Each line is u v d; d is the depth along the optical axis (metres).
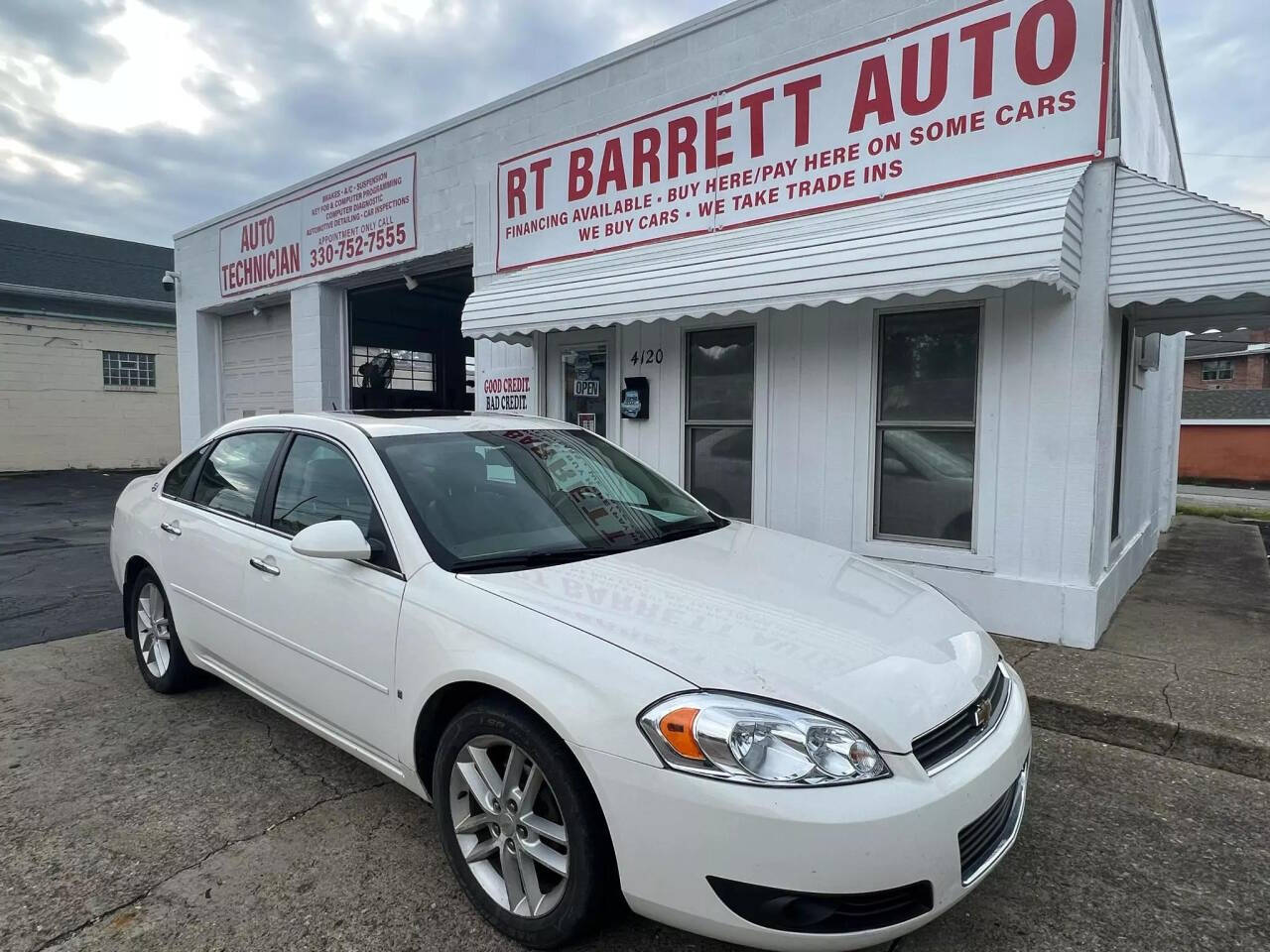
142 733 3.89
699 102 6.48
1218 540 9.51
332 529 2.81
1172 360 10.12
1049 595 4.95
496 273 8.31
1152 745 3.78
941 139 5.25
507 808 2.41
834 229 5.52
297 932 2.46
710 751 2.02
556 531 3.17
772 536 3.63
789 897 1.95
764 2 6.03
